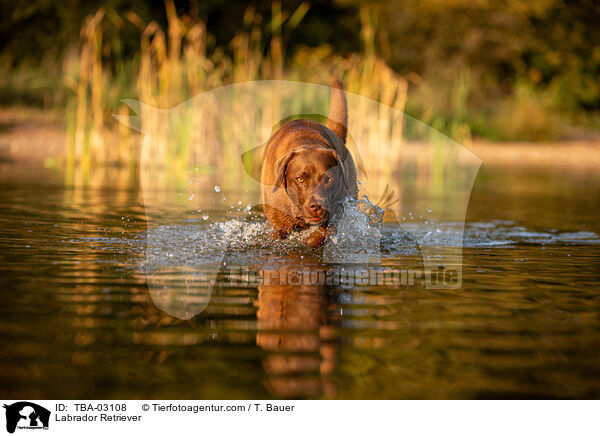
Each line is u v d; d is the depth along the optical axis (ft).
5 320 14.88
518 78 126.11
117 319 15.16
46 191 40.11
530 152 99.14
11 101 86.17
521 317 15.93
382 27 117.19
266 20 115.75
